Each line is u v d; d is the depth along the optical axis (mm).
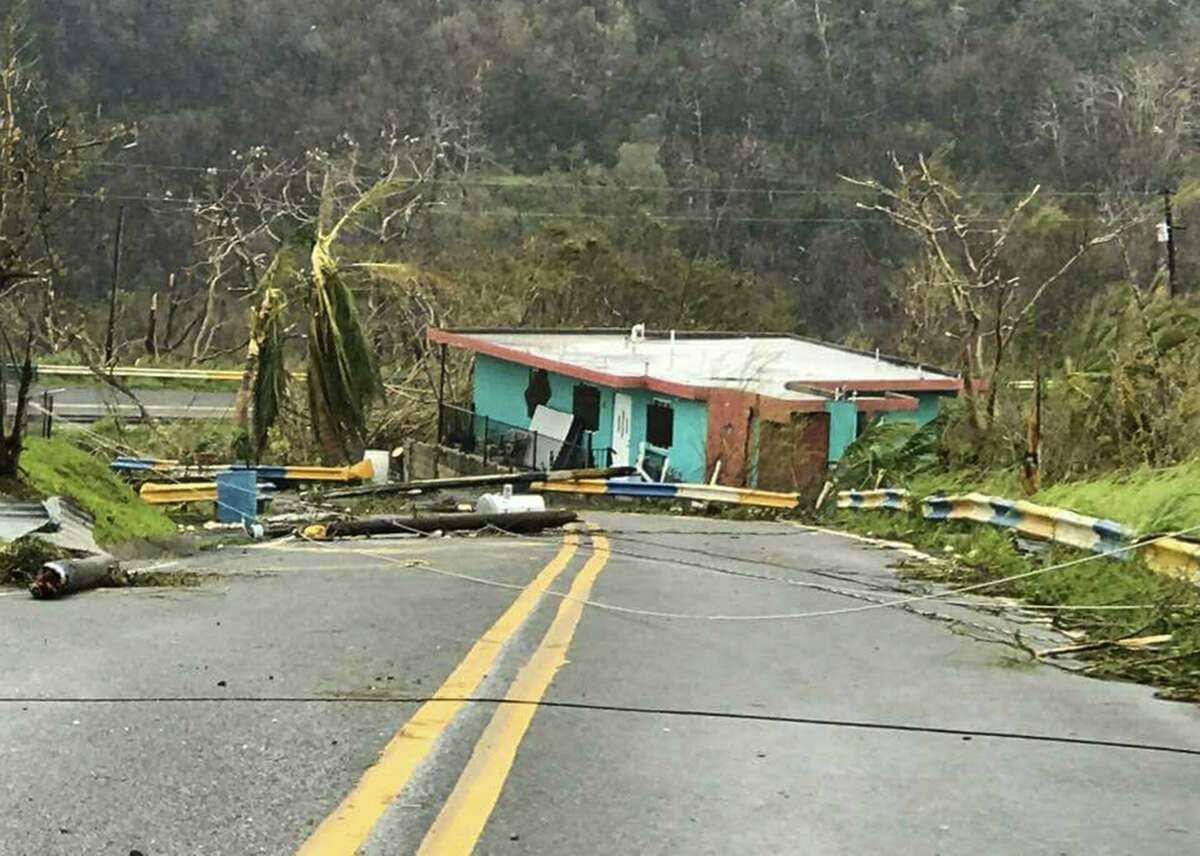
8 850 4891
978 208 53656
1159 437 20078
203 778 5812
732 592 12820
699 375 32656
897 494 21641
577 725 6969
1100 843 5352
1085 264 47938
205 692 7379
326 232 43594
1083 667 9102
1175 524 13305
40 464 16656
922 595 12836
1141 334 22281
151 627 9414
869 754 6625
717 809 5645
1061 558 14141
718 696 7824
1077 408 21641
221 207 50938
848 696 7961
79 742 6305
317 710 7055
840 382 31891
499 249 57656
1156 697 8211
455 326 47531
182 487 22484
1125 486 16062
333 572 13547
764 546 18375
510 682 7910
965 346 30625
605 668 8523
